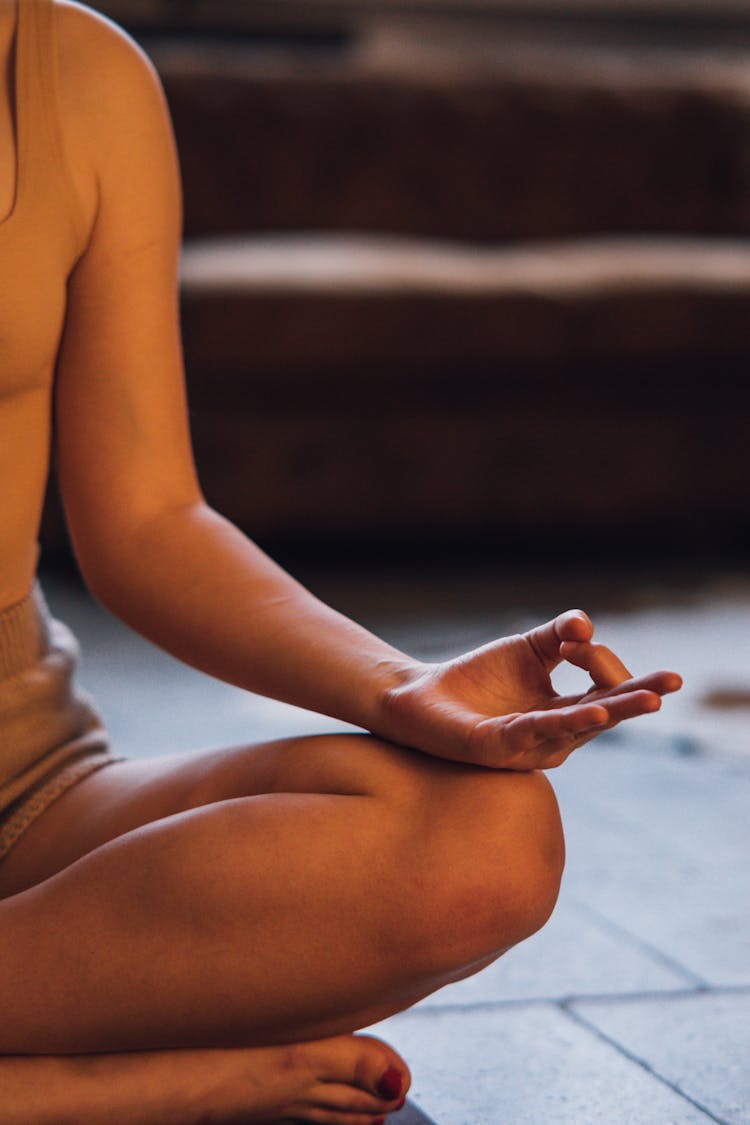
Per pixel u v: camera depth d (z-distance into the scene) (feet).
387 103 14.40
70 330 3.74
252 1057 3.22
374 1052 3.29
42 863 3.63
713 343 12.48
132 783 3.65
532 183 14.69
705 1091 3.89
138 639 10.09
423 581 12.05
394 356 11.94
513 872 3.15
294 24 16.71
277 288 11.69
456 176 14.51
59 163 3.53
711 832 6.32
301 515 12.09
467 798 3.18
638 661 9.21
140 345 3.74
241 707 8.23
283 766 3.37
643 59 17.66
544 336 12.16
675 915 5.33
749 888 5.64
